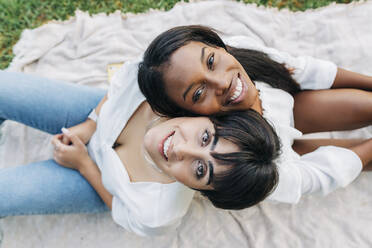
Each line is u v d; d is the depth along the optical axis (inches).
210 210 56.6
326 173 41.5
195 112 38.0
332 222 55.2
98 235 56.1
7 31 68.2
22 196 46.9
